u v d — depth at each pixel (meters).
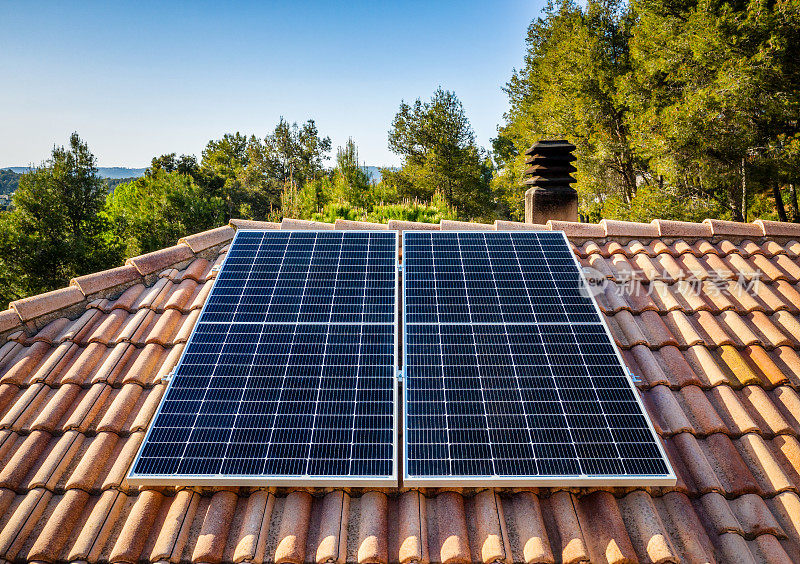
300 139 88.44
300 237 7.36
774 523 4.30
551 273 6.58
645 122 22.41
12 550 4.26
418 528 4.23
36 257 35.66
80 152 40.44
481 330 5.68
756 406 5.35
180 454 4.56
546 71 36.94
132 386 5.65
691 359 5.89
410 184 49.16
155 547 4.18
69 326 6.81
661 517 4.43
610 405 4.89
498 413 4.83
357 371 5.23
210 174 80.31
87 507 4.67
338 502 4.44
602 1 29.67
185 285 7.33
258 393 5.05
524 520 4.28
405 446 4.57
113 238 44.44
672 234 7.98
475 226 8.44
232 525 4.40
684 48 20.58
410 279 6.46
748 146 18.94
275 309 6.04
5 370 6.07
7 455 5.10
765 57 17.31
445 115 47.38
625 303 6.64
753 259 7.66
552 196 9.86
